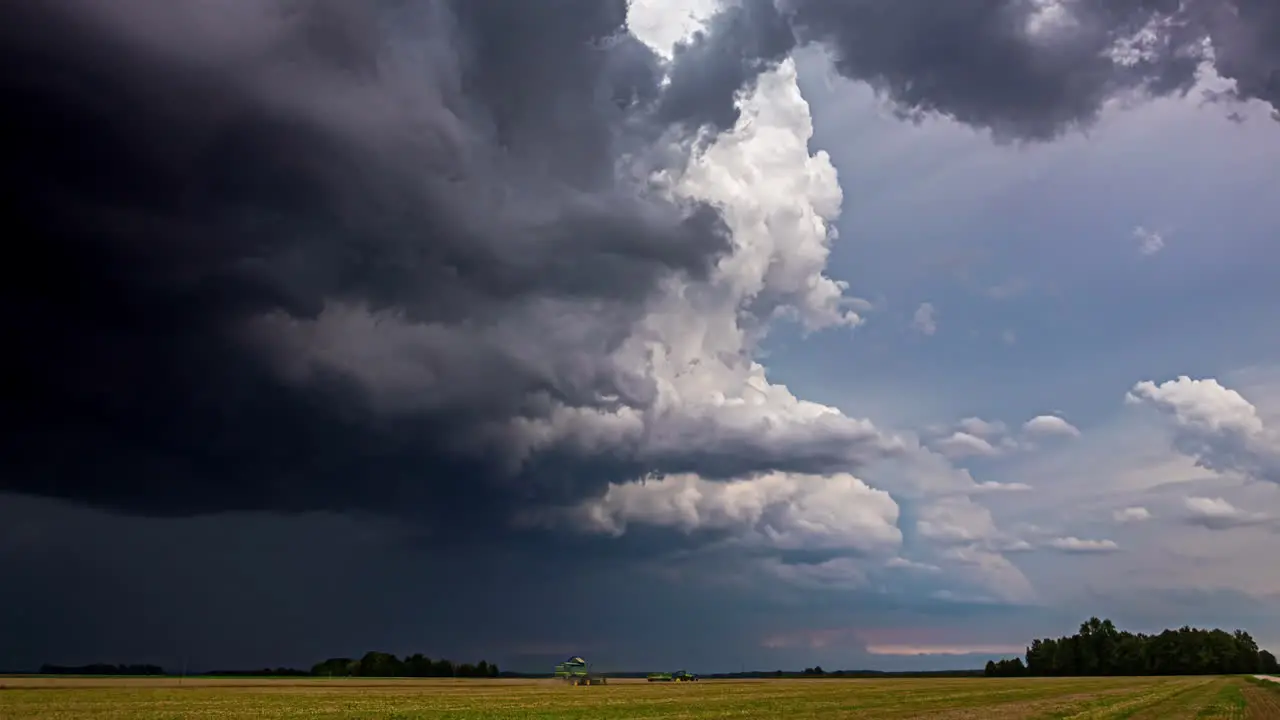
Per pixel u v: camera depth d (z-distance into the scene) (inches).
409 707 3230.8
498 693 4820.4
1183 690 5032.0
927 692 4899.1
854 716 2714.1
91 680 7431.1
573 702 3703.3
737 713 2910.9
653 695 4564.5
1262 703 3678.6
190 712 2883.9
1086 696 4286.4
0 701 3521.2
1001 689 5364.2
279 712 2891.2
